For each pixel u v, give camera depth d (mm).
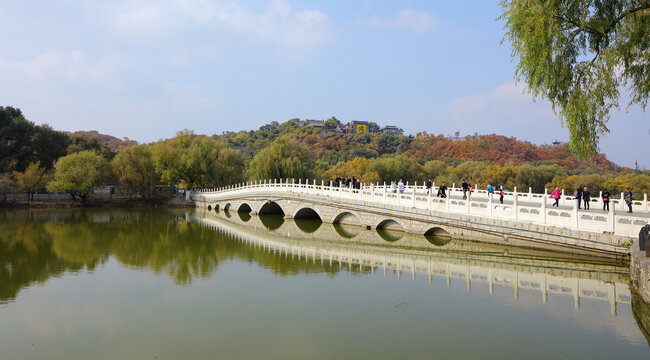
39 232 41000
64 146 79188
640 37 16016
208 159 75625
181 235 39844
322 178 84812
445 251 28984
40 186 66188
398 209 36219
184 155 72438
